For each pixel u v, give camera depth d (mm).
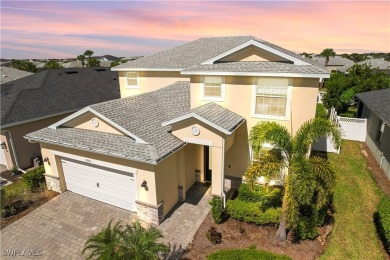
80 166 14734
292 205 9938
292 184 9648
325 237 11500
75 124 15008
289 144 10539
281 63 14234
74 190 15680
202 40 24844
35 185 16266
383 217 11242
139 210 12984
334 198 14688
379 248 11070
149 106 16688
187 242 11391
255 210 12047
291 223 10438
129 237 9180
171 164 13398
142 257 8656
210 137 12898
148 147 12188
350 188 15828
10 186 17234
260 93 14211
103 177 14078
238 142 15383
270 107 14219
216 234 11414
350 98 32219
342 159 20219
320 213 11711
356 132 24484
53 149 15062
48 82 26391
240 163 15656
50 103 23000
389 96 21781
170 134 13883
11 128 18906
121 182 13500
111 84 32812
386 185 16281
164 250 9305
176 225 12555
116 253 8609
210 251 10820
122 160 12695
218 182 13328
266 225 12195
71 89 27094
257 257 9633
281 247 10914
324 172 9844
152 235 9375
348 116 32062
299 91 13391
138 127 13555
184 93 18484
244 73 13750
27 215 13633
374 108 20062
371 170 18359
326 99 34531
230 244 11148
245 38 23125
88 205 14430
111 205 14375
